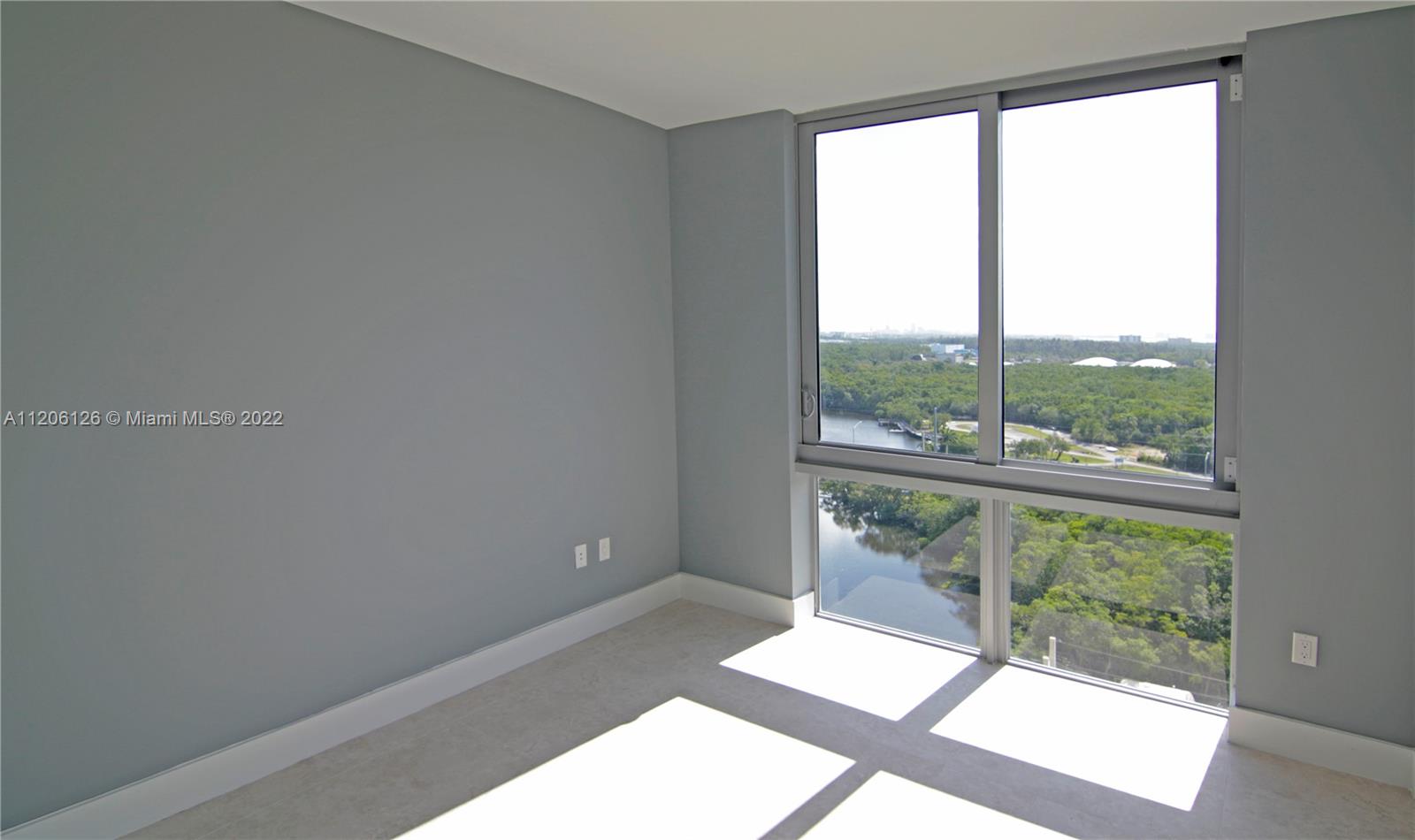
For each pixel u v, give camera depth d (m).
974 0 2.43
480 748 2.85
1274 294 2.65
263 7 2.52
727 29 2.72
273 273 2.60
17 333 2.10
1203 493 2.90
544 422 3.57
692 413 4.25
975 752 2.80
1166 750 2.78
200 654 2.50
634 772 2.70
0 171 2.05
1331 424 2.59
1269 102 2.61
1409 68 2.40
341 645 2.87
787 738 2.90
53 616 2.20
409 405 3.03
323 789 2.60
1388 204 2.46
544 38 2.83
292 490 2.69
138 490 2.34
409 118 2.95
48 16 2.10
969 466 3.45
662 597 4.26
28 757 2.17
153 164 2.31
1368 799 2.48
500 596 3.43
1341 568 2.61
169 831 2.37
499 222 3.31
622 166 3.88
